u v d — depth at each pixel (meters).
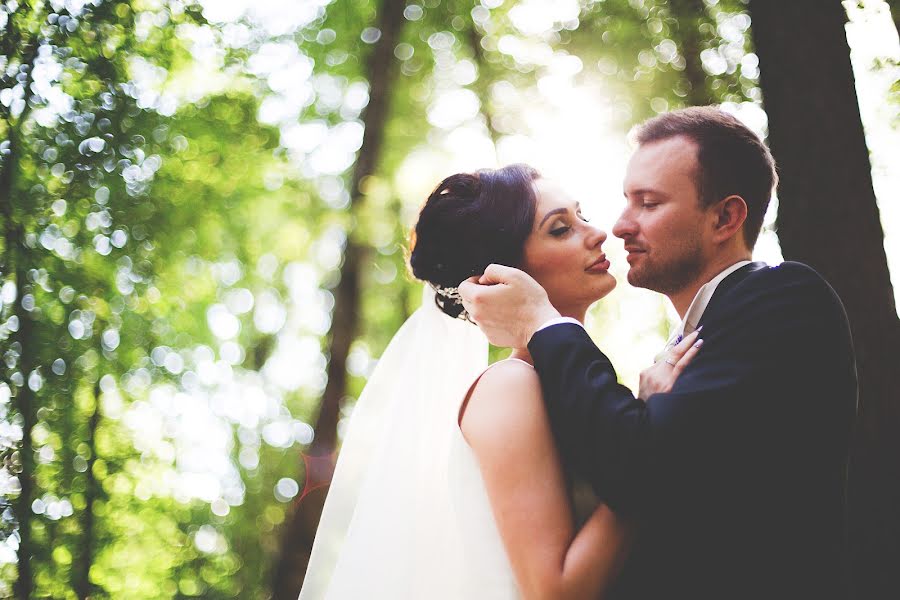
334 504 2.07
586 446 1.57
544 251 1.89
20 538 7.70
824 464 1.69
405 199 9.09
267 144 9.72
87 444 9.05
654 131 1.98
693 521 1.59
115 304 9.00
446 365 2.04
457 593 1.80
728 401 1.57
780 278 1.74
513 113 8.88
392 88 9.63
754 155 1.93
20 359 7.48
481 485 1.75
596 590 1.53
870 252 3.35
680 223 1.90
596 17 6.67
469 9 9.15
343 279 7.91
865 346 3.26
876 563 3.10
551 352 1.67
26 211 6.92
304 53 9.58
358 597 1.84
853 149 3.45
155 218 8.81
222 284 10.93
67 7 6.09
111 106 7.02
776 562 1.60
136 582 12.13
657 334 7.82
